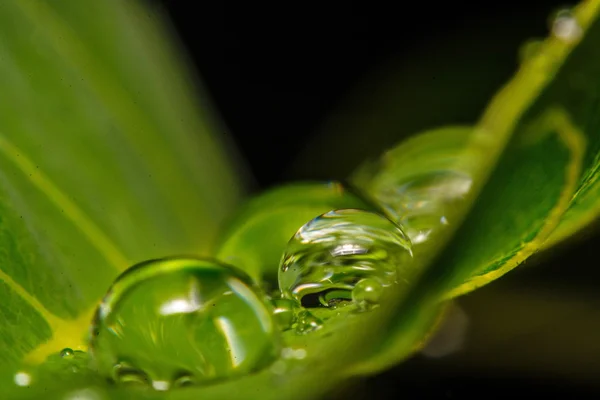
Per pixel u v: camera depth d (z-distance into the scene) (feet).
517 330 0.25
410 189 0.26
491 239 0.23
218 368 0.23
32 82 0.25
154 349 0.23
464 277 0.23
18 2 0.26
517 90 0.23
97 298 0.24
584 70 0.23
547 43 0.24
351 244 0.24
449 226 0.23
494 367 0.25
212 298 0.24
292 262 0.24
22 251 0.24
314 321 0.24
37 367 0.23
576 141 0.23
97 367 0.23
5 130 0.25
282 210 0.25
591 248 0.25
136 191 0.25
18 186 0.24
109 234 0.25
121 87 0.26
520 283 0.25
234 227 0.26
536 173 0.23
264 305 0.24
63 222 0.24
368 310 0.23
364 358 0.23
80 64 0.26
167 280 0.24
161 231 0.26
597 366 0.25
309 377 0.23
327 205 0.26
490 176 0.23
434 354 0.25
